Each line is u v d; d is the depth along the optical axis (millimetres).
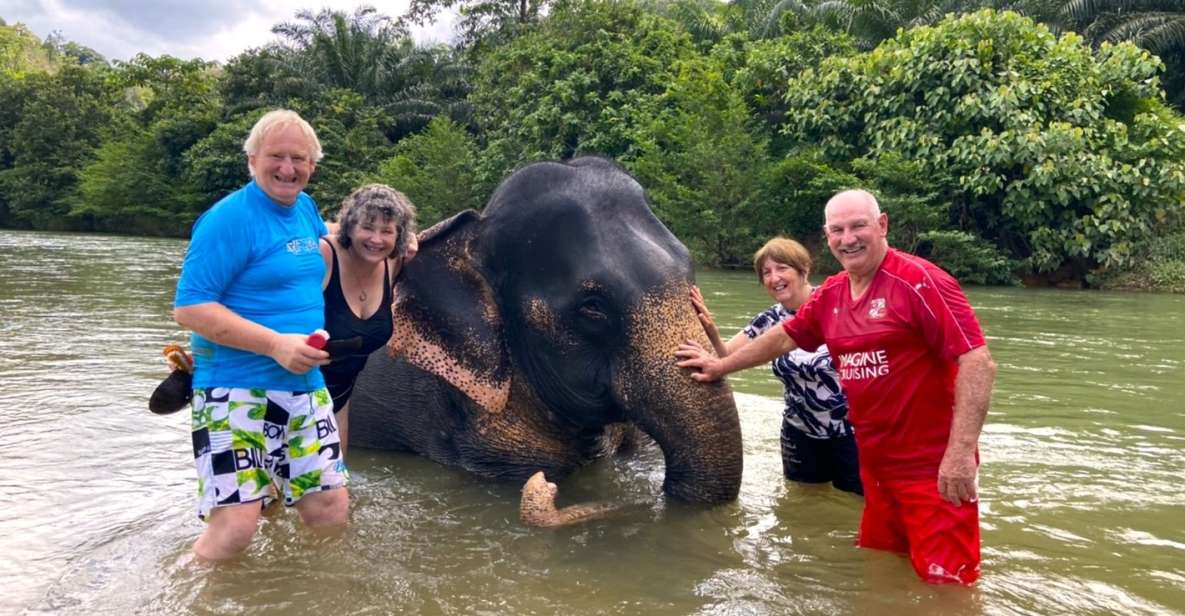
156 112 44844
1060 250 16938
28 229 45250
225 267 3059
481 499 4016
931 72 17375
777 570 3146
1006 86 16562
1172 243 16672
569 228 3957
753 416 5547
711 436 3664
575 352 3986
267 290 3166
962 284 17219
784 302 4285
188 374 3291
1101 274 16672
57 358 7004
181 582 2959
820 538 3488
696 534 3498
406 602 2842
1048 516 3695
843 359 3297
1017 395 6137
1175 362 7555
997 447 4773
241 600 2832
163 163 40094
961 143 16828
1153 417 5504
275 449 3264
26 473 4105
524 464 4309
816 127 19312
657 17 27281
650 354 3715
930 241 17516
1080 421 5387
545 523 3580
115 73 51281
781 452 4355
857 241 3160
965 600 2887
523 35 34531
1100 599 2900
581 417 4125
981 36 17453
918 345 3127
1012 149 16312
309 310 3289
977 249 16953
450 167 28344
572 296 3910
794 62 21359
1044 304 12945
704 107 20000
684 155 19750
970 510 3043
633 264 3812
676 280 3824
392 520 3666
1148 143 16484
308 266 3293
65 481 4004
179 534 3400
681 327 3744
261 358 3148
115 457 4395
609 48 24453
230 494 3105
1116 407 5773
